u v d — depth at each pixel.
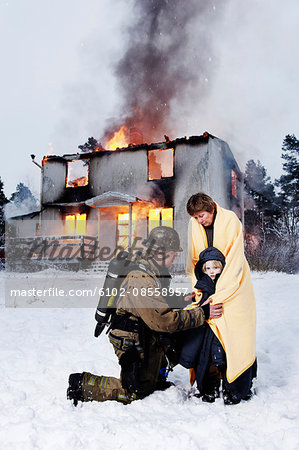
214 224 2.59
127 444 1.91
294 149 31.25
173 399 2.50
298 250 14.20
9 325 5.11
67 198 20.28
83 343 4.16
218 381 2.55
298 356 3.51
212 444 1.91
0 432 2.06
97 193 19.53
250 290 2.57
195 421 2.15
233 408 2.38
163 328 2.37
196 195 2.61
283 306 5.90
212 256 2.54
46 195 20.77
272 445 1.86
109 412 2.29
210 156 17.53
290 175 31.20
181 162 17.89
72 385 2.45
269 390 2.68
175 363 2.67
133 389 2.43
